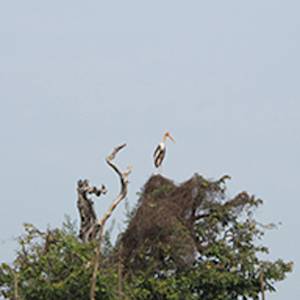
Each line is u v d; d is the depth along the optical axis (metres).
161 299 146.62
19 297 128.75
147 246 150.50
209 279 149.88
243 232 155.88
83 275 129.38
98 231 147.00
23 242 134.62
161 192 155.88
